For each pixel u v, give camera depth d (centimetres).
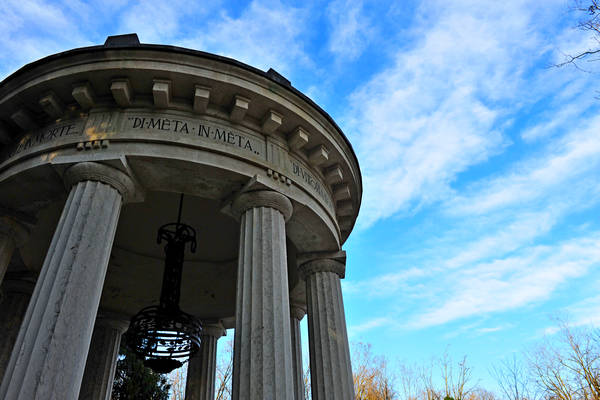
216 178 1122
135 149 1046
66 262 862
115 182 1019
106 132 1066
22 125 1172
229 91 1158
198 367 1941
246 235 1090
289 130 1281
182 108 1141
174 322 1207
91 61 1087
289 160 1262
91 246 902
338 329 1320
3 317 1599
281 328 954
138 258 1958
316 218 1291
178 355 1236
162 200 1762
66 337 784
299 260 1468
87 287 855
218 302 2061
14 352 773
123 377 2677
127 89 1098
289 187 1202
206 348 2000
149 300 2020
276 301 981
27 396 712
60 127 1120
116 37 1166
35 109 1177
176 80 1119
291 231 1361
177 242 1358
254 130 1220
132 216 1819
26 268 1675
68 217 936
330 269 1432
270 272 1018
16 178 1098
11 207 1208
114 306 1978
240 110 1159
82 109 1130
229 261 2036
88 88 1098
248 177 1126
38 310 811
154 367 1215
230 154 1114
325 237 1393
